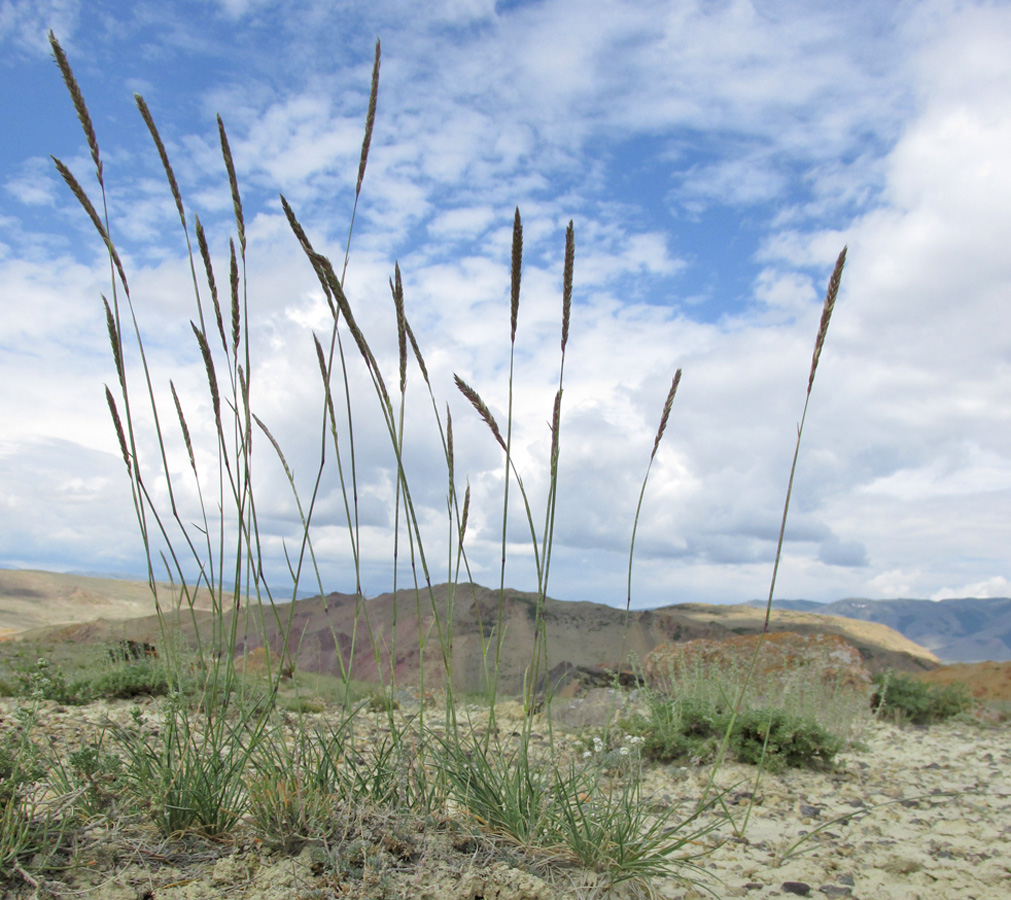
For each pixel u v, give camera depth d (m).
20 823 2.12
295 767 2.65
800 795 4.76
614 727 5.74
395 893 1.98
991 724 9.05
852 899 2.93
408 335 2.52
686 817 4.09
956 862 3.44
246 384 2.54
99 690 5.80
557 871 2.37
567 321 2.55
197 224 2.53
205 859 2.16
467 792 2.60
